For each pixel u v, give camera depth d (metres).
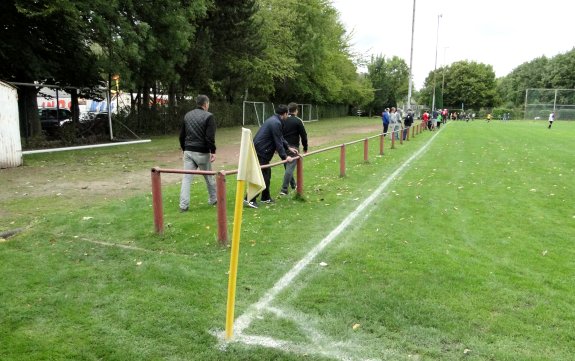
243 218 7.03
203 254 5.34
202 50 25.47
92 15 16.58
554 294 4.38
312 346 3.45
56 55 18.81
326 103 63.34
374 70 88.50
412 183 10.63
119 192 9.12
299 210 7.66
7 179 10.50
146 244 5.64
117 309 3.96
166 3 20.25
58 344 3.41
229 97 37.06
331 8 48.25
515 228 6.79
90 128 20.73
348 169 12.77
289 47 40.03
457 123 54.47
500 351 3.38
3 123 12.01
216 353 3.35
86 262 5.02
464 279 4.70
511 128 39.62
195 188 9.49
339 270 4.93
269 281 4.61
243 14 27.97
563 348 3.44
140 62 20.06
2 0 15.44
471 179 11.35
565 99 67.38
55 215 6.93
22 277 4.57
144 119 25.28
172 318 3.82
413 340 3.54
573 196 9.28
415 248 5.70
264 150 7.99
